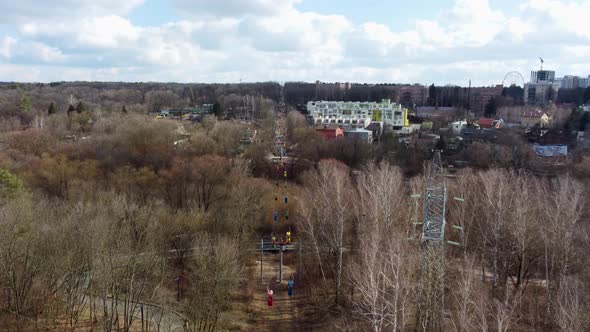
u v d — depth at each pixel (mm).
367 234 71500
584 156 132000
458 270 65062
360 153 141625
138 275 67812
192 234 78188
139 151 130625
